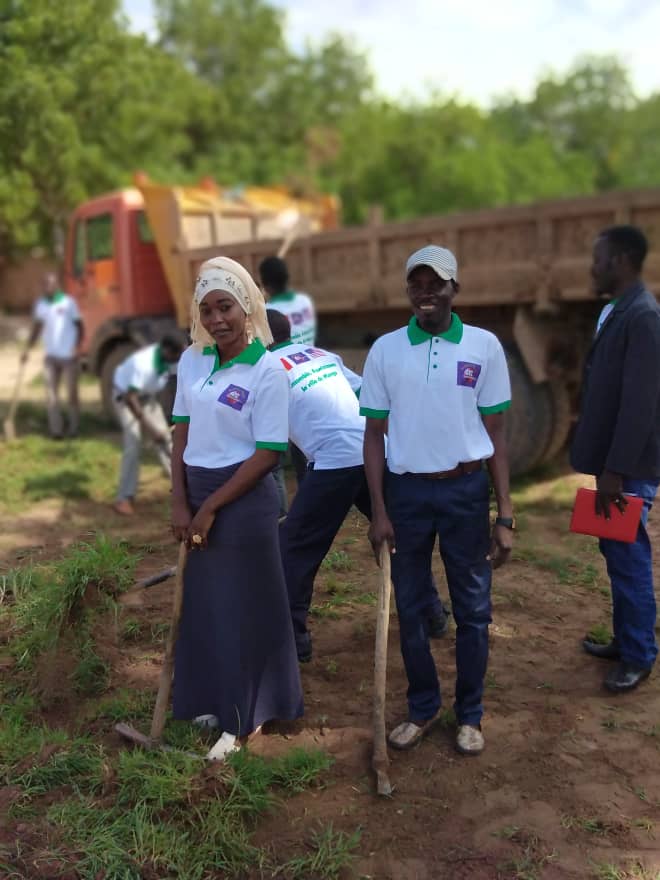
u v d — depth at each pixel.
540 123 50.81
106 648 4.04
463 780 3.10
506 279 6.46
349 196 25.92
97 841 2.78
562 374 6.82
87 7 10.53
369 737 3.38
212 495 3.05
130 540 5.77
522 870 2.66
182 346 6.32
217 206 9.50
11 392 12.94
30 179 11.25
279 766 3.11
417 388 2.99
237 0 30.81
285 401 3.04
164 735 3.33
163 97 16.70
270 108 30.70
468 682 3.23
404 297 7.11
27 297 28.03
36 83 9.94
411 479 3.09
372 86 34.09
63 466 8.01
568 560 5.12
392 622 4.36
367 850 2.78
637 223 5.79
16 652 4.09
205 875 2.70
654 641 3.68
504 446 3.14
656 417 3.43
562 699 3.61
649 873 2.63
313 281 7.81
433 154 24.45
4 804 3.01
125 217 9.70
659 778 3.08
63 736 3.38
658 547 4.89
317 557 3.86
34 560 5.42
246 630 3.16
